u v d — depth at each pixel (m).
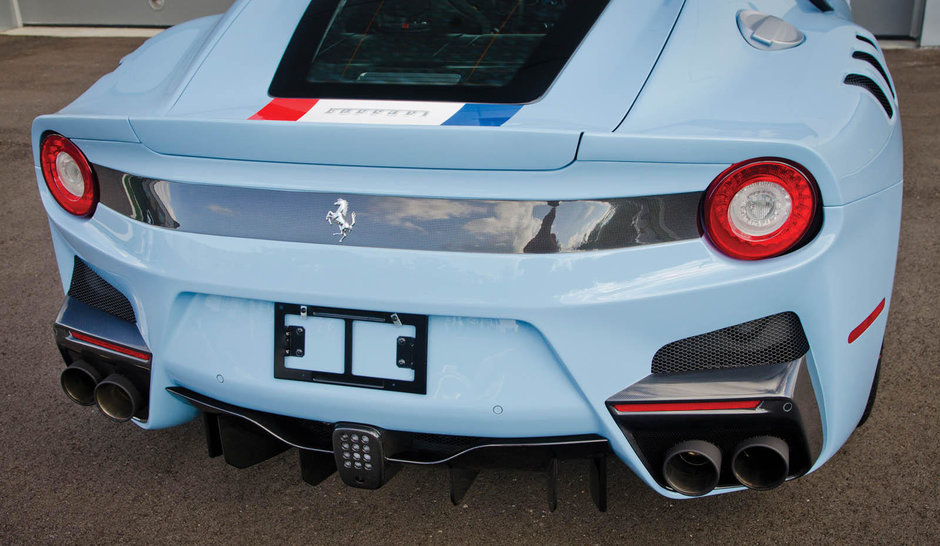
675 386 1.62
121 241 1.83
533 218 1.56
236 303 1.76
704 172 1.53
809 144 1.53
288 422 1.88
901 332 2.94
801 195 1.54
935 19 8.05
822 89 1.80
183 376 1.85
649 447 1.69
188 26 2.55
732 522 2.06
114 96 2.12
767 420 1.63
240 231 1.69
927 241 3.72
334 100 1.83
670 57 1.84
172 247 1.75
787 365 1.64
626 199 1.55
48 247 3.90
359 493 2.21
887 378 2.66
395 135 1.54
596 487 1.85
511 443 1.70
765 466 1.71
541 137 1.50
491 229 1.57
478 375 1.65
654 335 1.60
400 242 1.60
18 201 4.54
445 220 1.58
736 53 1.92
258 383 1.77
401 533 2.05
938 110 5.92
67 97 7.01
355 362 1.70
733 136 1.52
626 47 1.88
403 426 1.72
